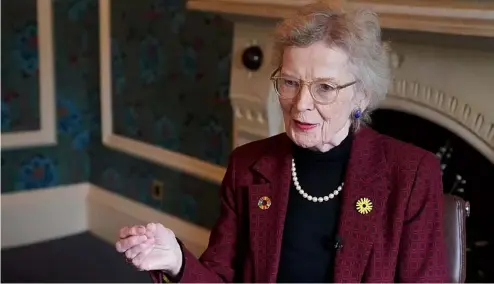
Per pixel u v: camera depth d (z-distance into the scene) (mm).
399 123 2414
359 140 1424
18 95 3545
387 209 1366
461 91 2035
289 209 1417
